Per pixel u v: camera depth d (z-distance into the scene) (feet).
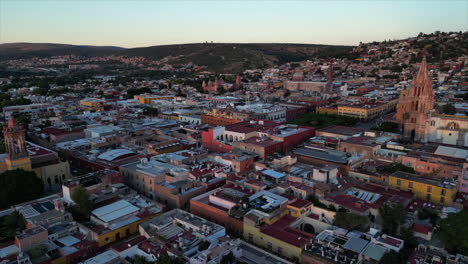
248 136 610.65
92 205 367.66
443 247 308.40
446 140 640.17
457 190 419.33
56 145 596.29
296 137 618.03
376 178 462.60
